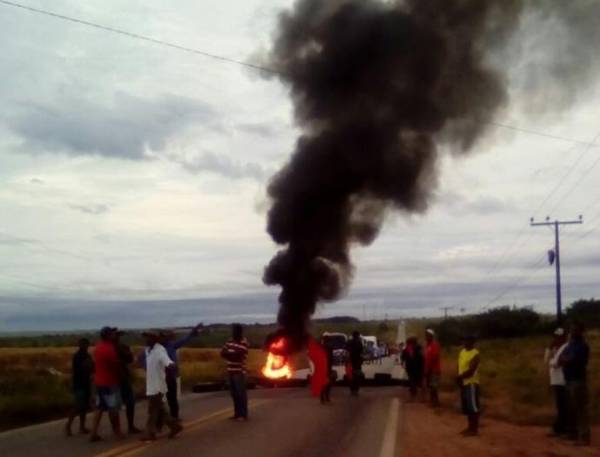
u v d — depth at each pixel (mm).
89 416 22438
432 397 24547
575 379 16109
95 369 17078
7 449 15828
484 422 20641
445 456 14844
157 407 16688
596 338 64062
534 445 16266
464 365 17906
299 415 21469
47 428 19703
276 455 14562
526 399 26000
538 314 86000
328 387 25234
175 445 15844
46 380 34094
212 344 88125
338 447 15672
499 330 83688
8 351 72438
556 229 63219
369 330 93500
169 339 18703
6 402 24234
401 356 30922
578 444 16203
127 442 16469
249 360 44562
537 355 51438
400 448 15695
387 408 23609
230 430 18203
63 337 157500
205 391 31859
